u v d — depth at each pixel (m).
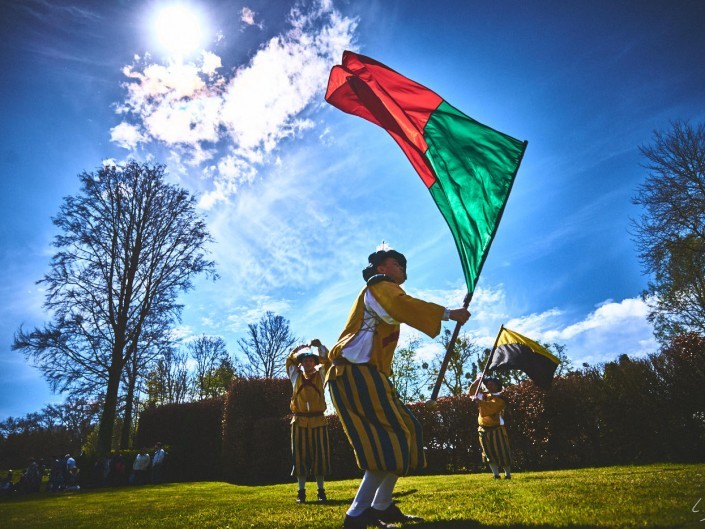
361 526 2.57
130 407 22.42
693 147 20.45
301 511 4.13
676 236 20.97
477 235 3.49
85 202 21.42
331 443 13.36
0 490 15.84
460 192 3.65
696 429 9.34
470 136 3.72
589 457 10.71
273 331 33.69
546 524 2.39
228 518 3.98
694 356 9.49
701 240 20.50
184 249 22.62
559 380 11.45
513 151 3.58
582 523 2.32
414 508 3.61
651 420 9.79
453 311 2.76
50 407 35.19
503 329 8.46
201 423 18.95
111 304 20.98
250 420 14.85
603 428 10.53
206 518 4.11
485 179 3.59
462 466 12.64
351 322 2.83
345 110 4.18
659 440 9.70
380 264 3.08
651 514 2.44
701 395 9.27
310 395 5.89
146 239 22.28
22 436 39.66
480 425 7.38
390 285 2.77
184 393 35.56
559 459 11.09
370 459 2.51
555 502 3.23
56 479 16.41
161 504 6.32
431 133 3.84
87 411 20.92
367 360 2.71
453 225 3.62
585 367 11.38
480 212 3.53
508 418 11.89
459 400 13.01
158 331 21.14
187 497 7.54
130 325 21.08
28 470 16.66
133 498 8.12
